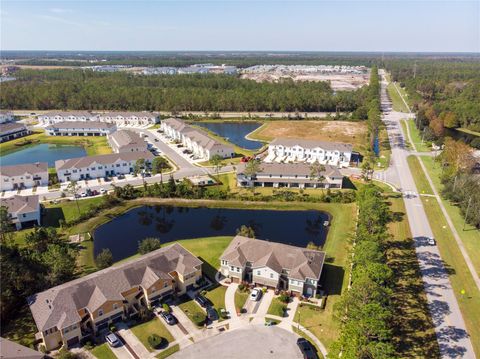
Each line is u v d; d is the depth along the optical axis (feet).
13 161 493.77
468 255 266.16
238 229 308.40
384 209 274.77
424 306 212.64
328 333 193.77
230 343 187.52
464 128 651.25
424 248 273.95
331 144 480.23
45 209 341.21
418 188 387.55
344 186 388.16
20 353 165.99
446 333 192.65
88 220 321.93
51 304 188.96
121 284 206.18
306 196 360.89
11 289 210.18
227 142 571.69
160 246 275.39
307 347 181.68
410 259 259.60
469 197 319.88
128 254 271.28
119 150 480.64
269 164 397.39
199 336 192.34
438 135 553.64
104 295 196.85
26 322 201.16
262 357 178.91
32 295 202.49
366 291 177.37
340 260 260.62
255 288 228.63
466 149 424.05
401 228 302.86
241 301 218.59
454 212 333.42
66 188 386.93
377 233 254.68
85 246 281.33
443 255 265.54
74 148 557.74
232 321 202.59
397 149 524.11
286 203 352.28
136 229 311.88
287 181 380.37
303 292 221.87
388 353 149.28
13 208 301.84
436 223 312.71
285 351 182.70
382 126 643.04
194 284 229.86
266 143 572.51
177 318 205.36
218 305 215.10
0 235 276.00
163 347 185.26
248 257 236.02
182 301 219.20
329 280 237.86
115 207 347.97
